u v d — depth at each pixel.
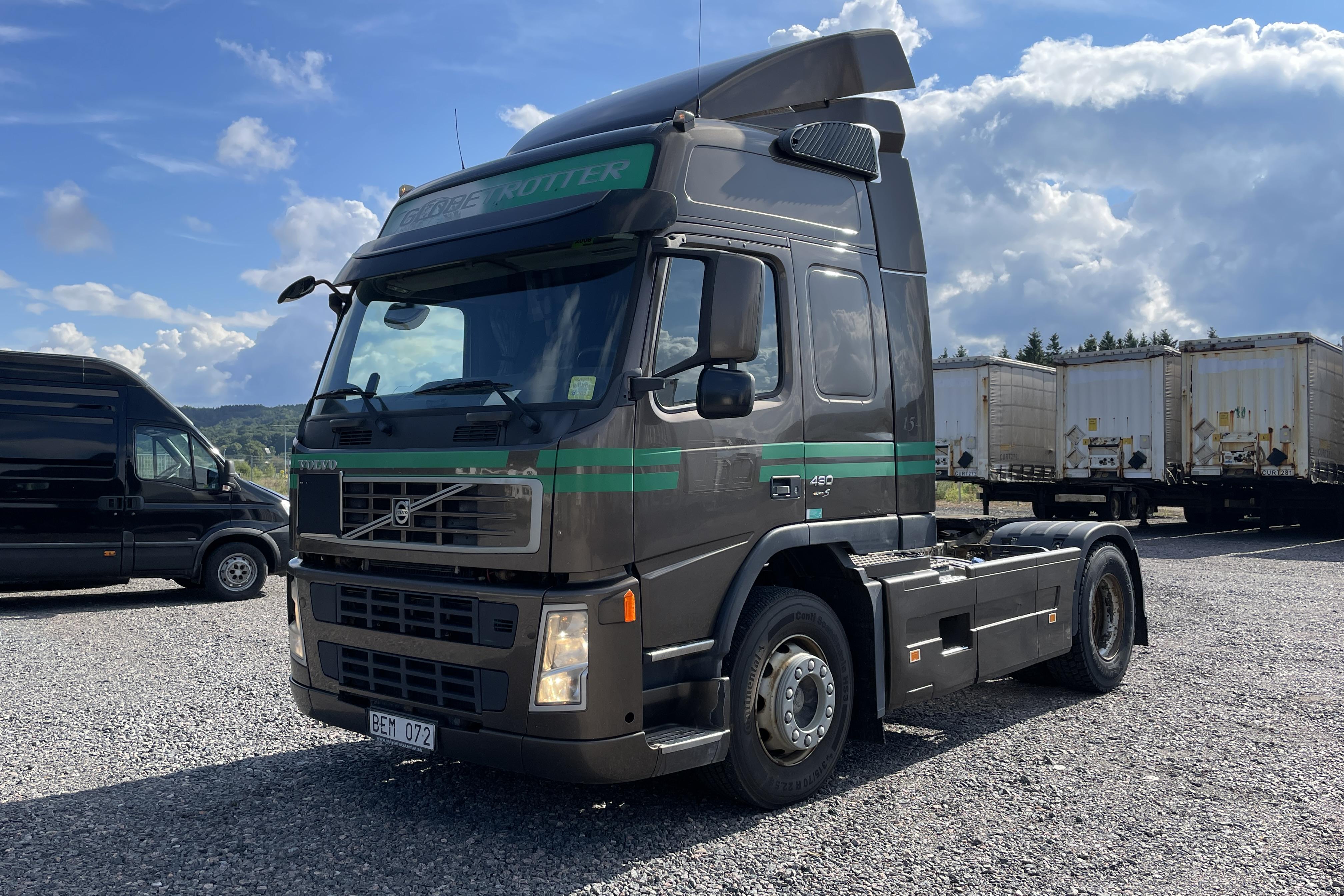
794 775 4.46
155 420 11.44
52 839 4.14
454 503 3.99
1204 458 19.02
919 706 6.43
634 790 4.74
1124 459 19.77
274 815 4.41
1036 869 3.78
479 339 4.27
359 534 4.33
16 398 10.80
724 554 4.21
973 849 3.98
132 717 6.16
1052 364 20.61
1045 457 22.58
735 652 4.26
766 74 5.31
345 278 4.79
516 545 3.79
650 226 3.84
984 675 5.56
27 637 9.17
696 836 4.14
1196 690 6.74
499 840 4.11
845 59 5.64
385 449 4.29
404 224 4.94
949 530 7.89
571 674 3.70
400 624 4.20
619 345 3.88
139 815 4.43
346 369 4.73
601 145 4.38
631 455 3.84
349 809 4.49
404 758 5.27
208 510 11.64
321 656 4.58
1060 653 6.32
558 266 4.17
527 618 3.75
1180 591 11.51
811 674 4.51
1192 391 19.19
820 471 4.67
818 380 4.72
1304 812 4.37
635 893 3.59
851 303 4.99
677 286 4.11
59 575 10.85
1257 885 3.62
